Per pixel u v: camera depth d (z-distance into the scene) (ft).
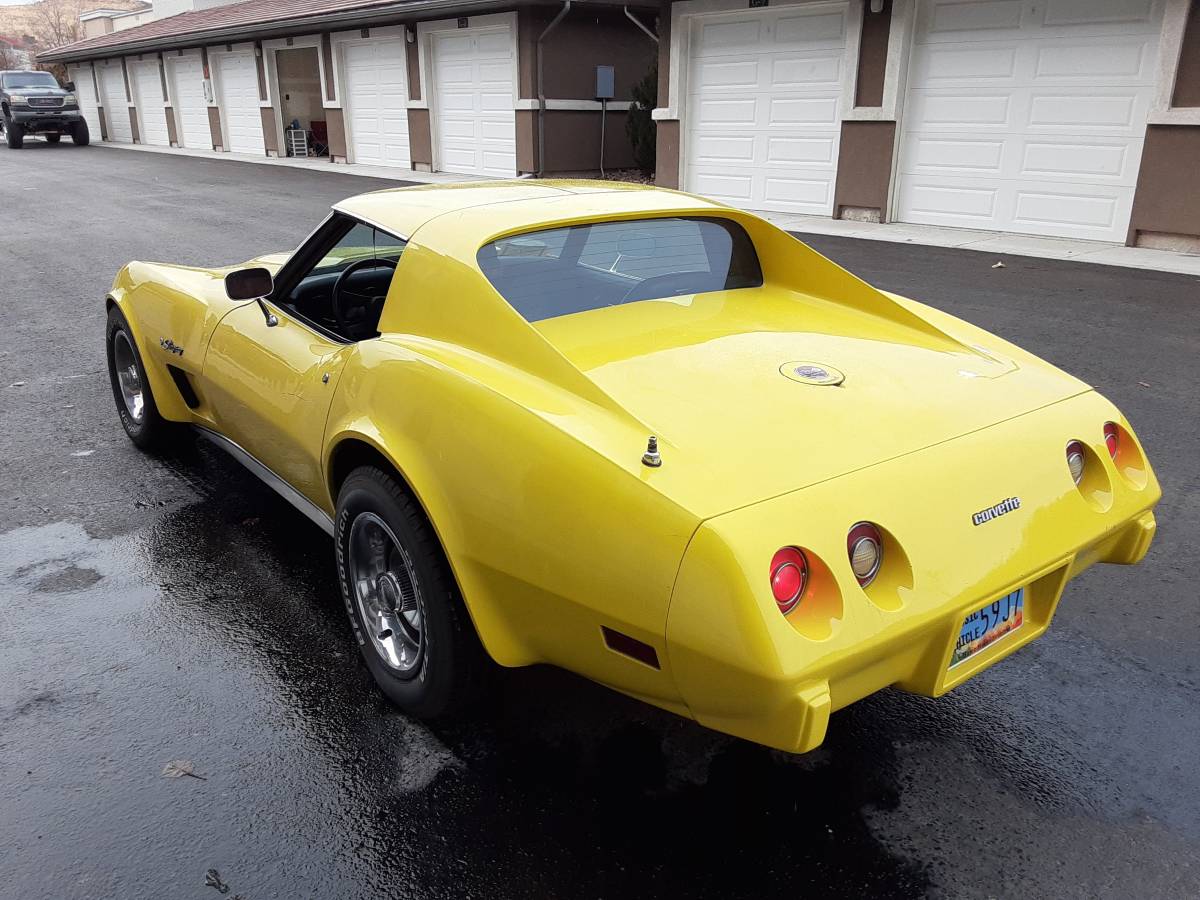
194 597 11.31
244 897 7.06
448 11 56.70
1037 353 20.90
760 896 7.09
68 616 10.85
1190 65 31.73
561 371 7.69
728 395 7.79
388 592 9.20
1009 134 36.96
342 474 9.73
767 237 10.92
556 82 56.80
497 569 7.54
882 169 40.68
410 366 8.43
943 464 7.25
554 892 7.12
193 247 36.50
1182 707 9.37
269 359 10.87
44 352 21.90
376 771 8.40
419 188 11.18
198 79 91.04
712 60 46.34
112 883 7.16
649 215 10.21
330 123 74.13
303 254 11.03
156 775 8.31
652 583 6.48
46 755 8.55
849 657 6.25
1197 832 7.78
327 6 69.97
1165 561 12.15
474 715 9.20
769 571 6.15
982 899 7.10
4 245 37.55
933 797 8.15
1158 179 33.27
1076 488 7.93
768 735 6.38
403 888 7.15
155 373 14.07
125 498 14.07
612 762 8.55
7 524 13.19
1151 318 24.04
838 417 7.61
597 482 6.82
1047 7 34.78
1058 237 36.65
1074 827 7.82
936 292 26.96
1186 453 15.44
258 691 9.53
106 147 101.40
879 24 39.14
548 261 9.32
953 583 6.81
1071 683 9.76
